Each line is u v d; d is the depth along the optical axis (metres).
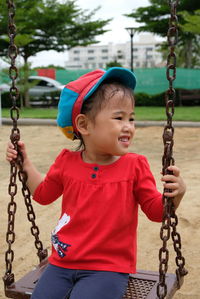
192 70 19.33
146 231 3.69
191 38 23.83
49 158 6.94
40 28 20.66
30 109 17.97
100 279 1.86
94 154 2.06
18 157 2.19
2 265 3.16
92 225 1.94
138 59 124.94
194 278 2.90
